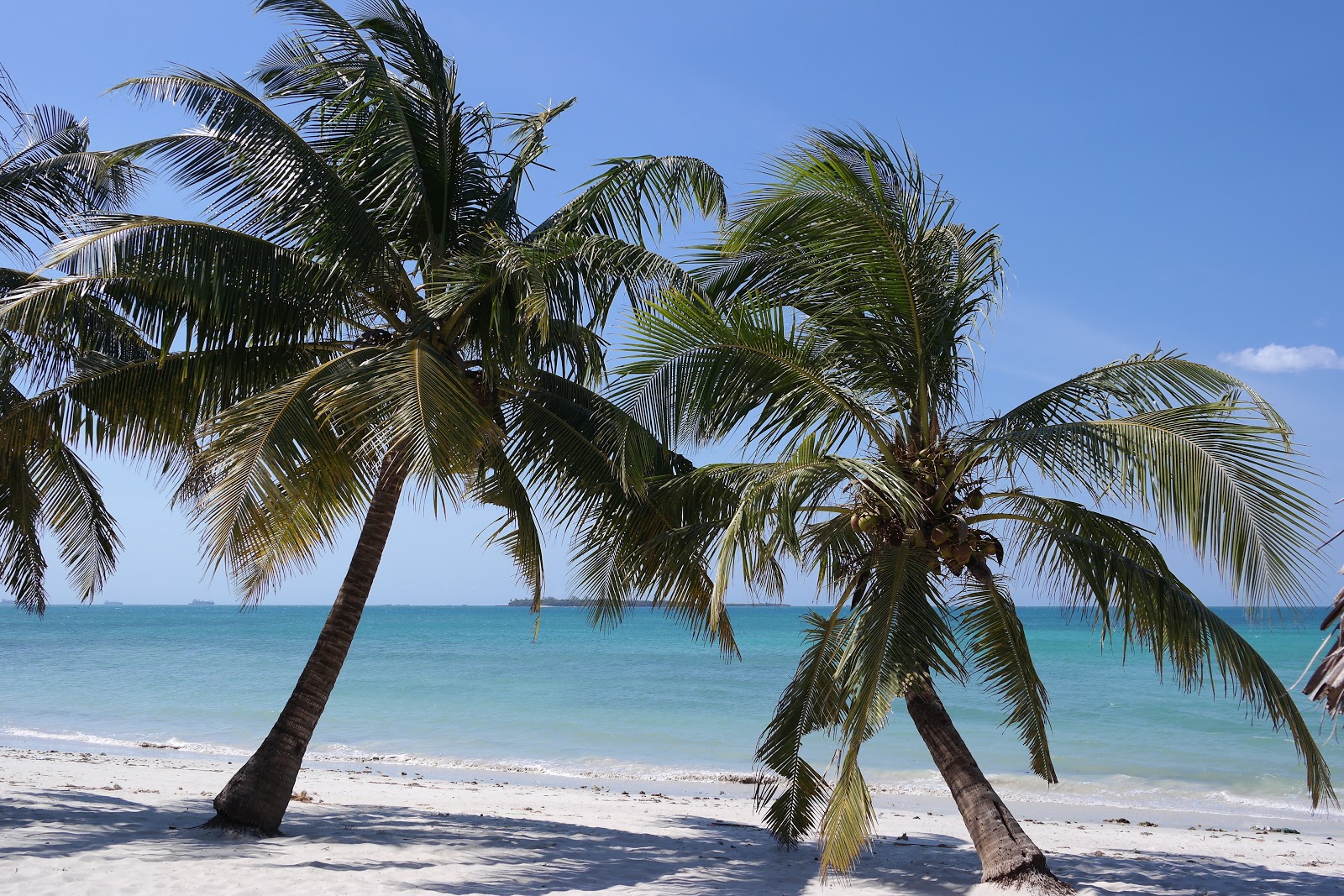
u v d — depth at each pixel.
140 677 35.06
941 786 16.09
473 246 8.81
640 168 8.68
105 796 9.80
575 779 16.41
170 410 7.93
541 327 6.61
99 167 8.70
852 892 7.10
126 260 6.73
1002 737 21.83
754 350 6.80
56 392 7.76
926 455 7.03
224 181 7.36
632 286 7.52
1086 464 6.55
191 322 7.46
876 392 7.57
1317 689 4.42
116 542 11.05
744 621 102.75
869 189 7.03
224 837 7.52
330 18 8.03
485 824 9.48
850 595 7.23
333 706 26.88
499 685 32.78
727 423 7.30
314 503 7.66
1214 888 7.82
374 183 8.38
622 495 8.65
